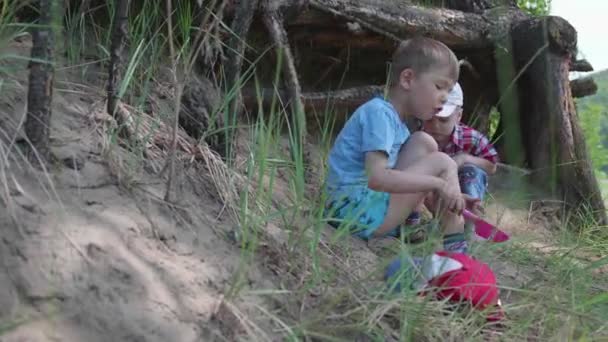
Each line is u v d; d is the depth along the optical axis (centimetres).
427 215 391
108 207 239
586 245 439
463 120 536
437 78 340
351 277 276
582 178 492
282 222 296
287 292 242
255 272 250
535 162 502
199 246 249
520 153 507
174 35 368
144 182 262
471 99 534
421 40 346
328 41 446
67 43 329
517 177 480
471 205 341
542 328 276
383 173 320
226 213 277
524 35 501
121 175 256
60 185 236
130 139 280
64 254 212
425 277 276
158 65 348
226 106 302
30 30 319
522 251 371
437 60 339
